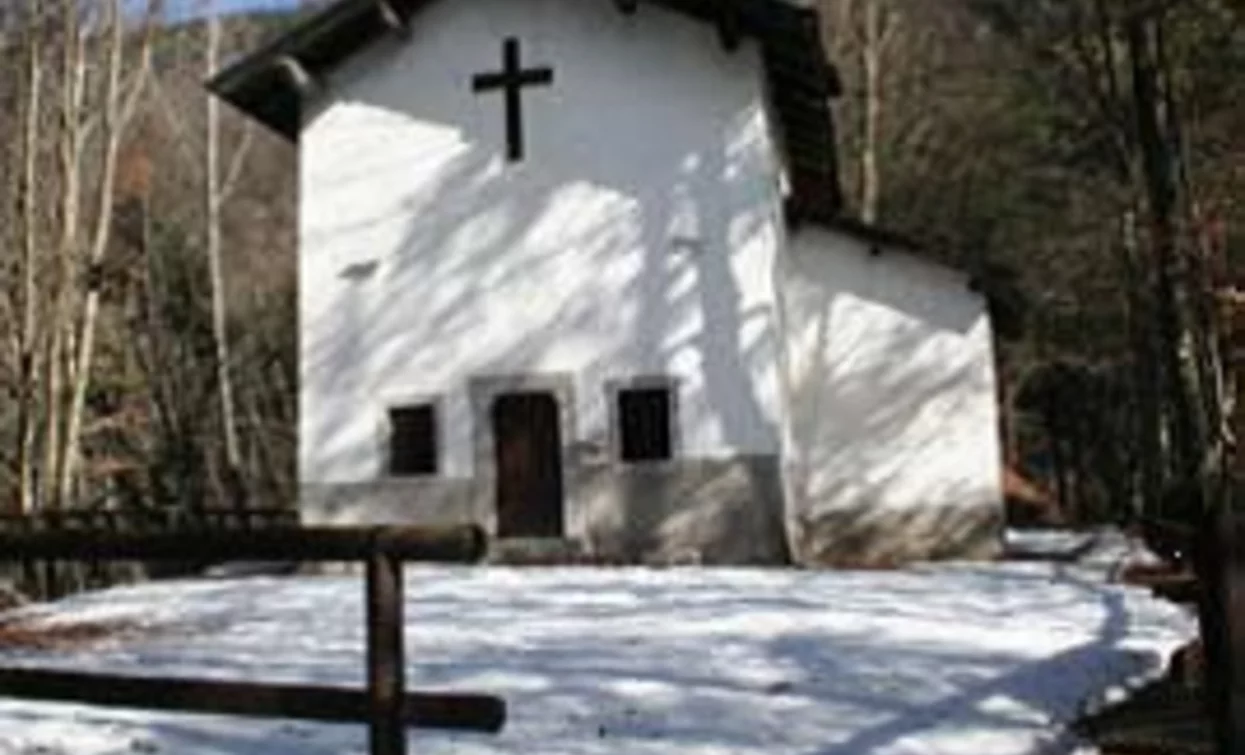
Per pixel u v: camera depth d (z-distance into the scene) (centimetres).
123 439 3556
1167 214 2411
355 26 2217
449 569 1978
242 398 4119
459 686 1028
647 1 2152
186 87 4188
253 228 5356
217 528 584
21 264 2414
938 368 2353
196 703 580
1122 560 2227
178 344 3872
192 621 1493
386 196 2225
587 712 935
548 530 2138
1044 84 3338
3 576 2508
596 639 1261
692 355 2105
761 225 2108
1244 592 484
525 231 2177
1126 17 2380
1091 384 4462
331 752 813
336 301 2223
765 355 2086
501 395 2155
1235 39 2484
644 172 2150
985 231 4447
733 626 1330
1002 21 3136
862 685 1031
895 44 4775
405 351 2191
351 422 2195
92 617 1548
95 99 2698
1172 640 1277
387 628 555
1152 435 2923
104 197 2528
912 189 4653
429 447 2183
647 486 2094
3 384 2653
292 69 2211
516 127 2197
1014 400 4497
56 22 2509
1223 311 2453
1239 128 2575
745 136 2123
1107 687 1046
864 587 1694
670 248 2130
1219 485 522
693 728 886
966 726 895
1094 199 3700
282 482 4072
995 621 1387
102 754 811
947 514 2327
